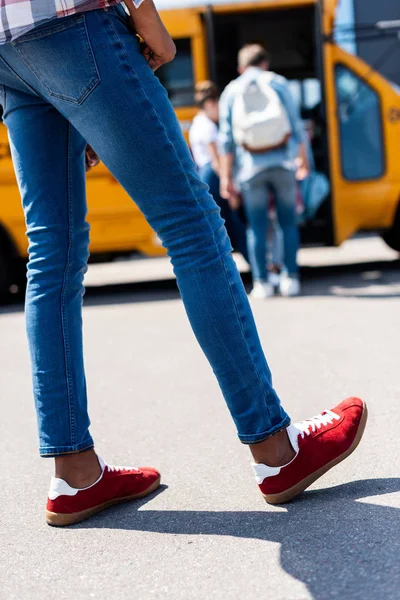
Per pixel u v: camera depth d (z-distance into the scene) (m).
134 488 3.12
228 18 9.86
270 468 2.90
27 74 2.68
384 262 11.12
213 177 9.05
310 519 2.79
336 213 9.85
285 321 7.09
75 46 2.57
